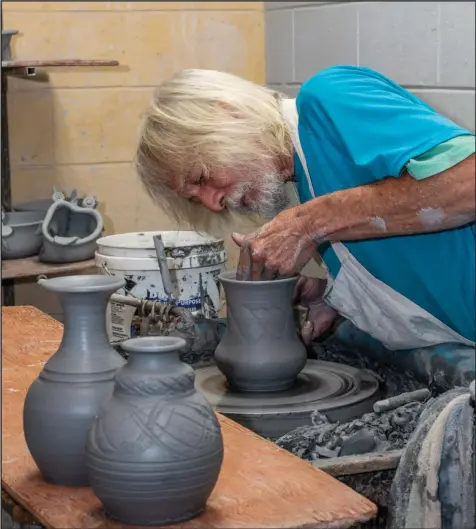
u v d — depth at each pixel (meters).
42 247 3.03
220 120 1.65
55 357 1.22
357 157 1.55
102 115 3.45
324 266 2.03
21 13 3.30
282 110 1.77
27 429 1.20
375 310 1.84
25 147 3.40
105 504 1.09
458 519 1.35
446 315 1.77
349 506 1.12
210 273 2.18
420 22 2.53
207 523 1.08
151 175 1.75
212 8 3.45
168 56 3.46
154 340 1.12
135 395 1.08
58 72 3.39
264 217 1.84
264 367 1.65
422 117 1.52
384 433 1.54
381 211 1.54
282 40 3.36
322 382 1.76
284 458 1.28
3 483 1.21
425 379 1.82
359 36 2.84
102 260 2.14
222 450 1.11
